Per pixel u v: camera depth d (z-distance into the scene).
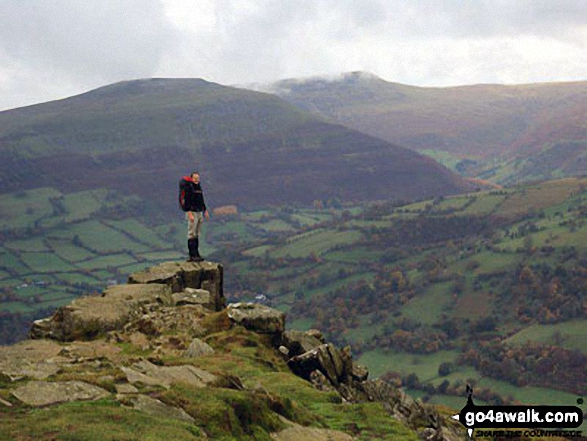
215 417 10.95
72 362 14.38
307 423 13.63
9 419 9.11
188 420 10.69
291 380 17.17
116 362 14.46
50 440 8.41
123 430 9.14
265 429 11.97
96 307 21.75
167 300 24.33
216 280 28.98
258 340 20.94
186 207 29.52
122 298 23.09
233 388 13.50
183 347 19.39
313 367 19.91
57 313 21.64
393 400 20.88
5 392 10.31
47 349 17.48
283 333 22.20
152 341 19.75
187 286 27.66
